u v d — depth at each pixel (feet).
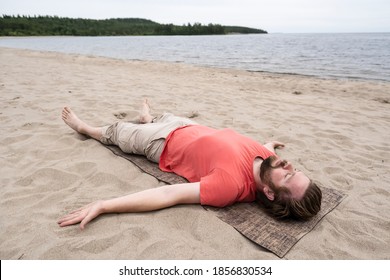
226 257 6.03
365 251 6.50
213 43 138.41
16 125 12.39
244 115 16.20
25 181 8.27
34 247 5.99
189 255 5.99
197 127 8.97
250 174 7.66
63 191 7.91
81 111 14.90
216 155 7.52
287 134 13.37
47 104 15.84
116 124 10.32
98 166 9.17
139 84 24.34
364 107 19.49
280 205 7.30
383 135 14.02
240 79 31.04
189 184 7.26
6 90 18.89
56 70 30.50
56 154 9.94
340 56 65.10
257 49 93.81
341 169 10.21
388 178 9.74
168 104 17.67
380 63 50.03
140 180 8.59
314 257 6.22
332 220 7.50
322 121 15.81
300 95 23.27
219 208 7.44
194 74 34.04
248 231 6.77
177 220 6.91
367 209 8.03
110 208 6.81
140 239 6.33
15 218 6.80
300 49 93.50
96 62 43.14
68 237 6.30
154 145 9.23
